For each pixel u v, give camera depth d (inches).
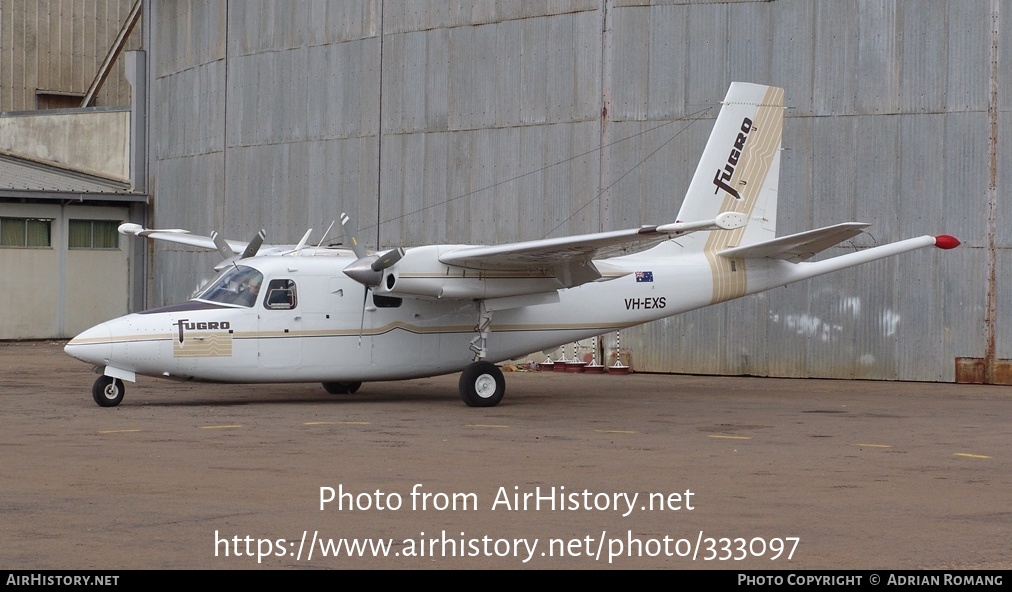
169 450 500.4
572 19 1012.5
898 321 924.6
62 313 1392.7
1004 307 892.0
